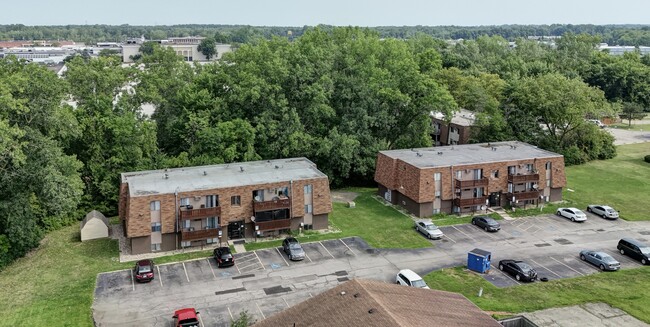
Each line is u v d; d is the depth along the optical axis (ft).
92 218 198.59
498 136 308.81
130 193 184.14
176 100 271.49
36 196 196.44
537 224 216.13
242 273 170.19
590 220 221.87
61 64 613.52
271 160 235.61
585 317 142.00
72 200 184.75
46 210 207.62
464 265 176.76
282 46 298.56
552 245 194.18
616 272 171.32
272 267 174.50
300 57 269.64
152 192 186.29
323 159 265.34
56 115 185.16
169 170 214.90
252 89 249.55
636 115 447.01
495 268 174.40
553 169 239.30
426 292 112.88
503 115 320.70
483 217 213.87
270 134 253.03
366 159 265.54
